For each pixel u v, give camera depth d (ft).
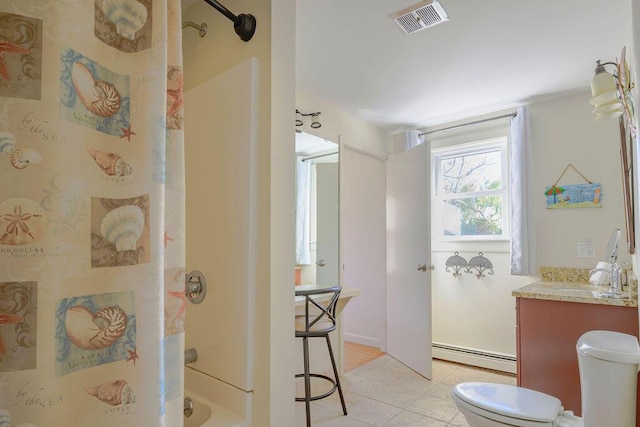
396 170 12.09
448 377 10.16
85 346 2.69
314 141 10.16
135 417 2.84
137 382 2.87
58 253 2.58
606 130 9.30
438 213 12.29
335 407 8.26
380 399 8.71
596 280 8.29
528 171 10.14
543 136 10.16
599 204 9.30
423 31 6.79
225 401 4.54
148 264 2.97
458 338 11.46
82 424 2.65
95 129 2.82
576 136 9.69
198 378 4.94
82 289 2.70
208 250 4.93
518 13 6.20
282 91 4.53
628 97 5.46
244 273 4.47
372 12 6.21
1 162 2.39
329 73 8.52
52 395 2.53
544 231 10.02
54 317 2.56
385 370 10.75
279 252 4.38
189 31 5.72
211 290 4.85
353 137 11.43
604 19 6.35
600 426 4.62
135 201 2.97
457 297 11.55
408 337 11.05
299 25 6.58
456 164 12.11
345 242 13.69
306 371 7.16
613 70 8.05
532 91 9.55
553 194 9.89
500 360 10.58
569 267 9.61
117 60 3.01
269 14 4.50
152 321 2.95
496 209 11.29
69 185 2.65
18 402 2.39
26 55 2.49
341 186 10.77
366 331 13.24
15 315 2.41
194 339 5.05
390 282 12.28
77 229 2.68
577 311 6.75
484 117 11.28
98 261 2.78
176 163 3.47
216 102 4.97
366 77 8.74
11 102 2.43
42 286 2.50
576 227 9.59
